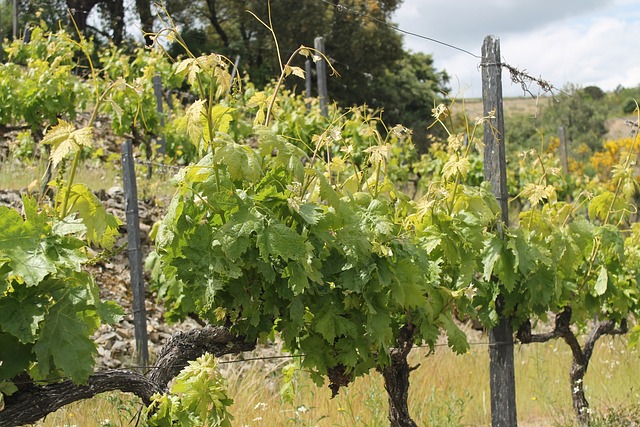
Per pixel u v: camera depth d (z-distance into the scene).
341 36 37.06
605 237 6.60
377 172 4.90
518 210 18.83
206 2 36.41
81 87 13.23
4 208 3.18
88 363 3.21
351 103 37.34
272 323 4.08
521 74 6.20
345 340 4.29
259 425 6.28
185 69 3.82
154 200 10.46
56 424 5.66
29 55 17.45
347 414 6.58
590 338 7.41
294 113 14.12
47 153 12.23
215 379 3.71
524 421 7.96
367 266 4.18
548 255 6.06
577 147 37.66
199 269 3.74
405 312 4.84
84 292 3.28
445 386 7.86
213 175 3.79
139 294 7.41
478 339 10.02
